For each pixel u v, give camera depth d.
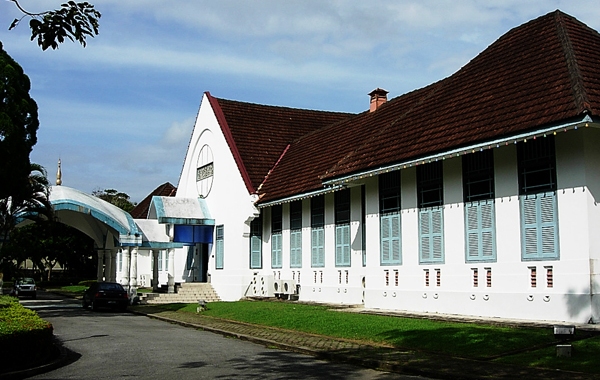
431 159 18.72
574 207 16.11
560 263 16.36
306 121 39.06
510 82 19.03
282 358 14.30
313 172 29.11
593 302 15.59
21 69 24.45
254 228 33.16
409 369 12.09
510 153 17.89
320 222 28.36
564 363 11.66
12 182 24.08
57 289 58.69
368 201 23.45
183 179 42.34
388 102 30.31
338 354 14.02
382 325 17.70
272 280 31.75
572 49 18.00
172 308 29.69
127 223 34.38
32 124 24.73
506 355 12.84
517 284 17.44
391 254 22.19
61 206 31.69
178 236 36.47
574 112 14.91
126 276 33.84
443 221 20.05
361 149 23.44
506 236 17.86
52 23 10.02
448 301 19.59
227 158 35.41
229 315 24.05
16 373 12.08
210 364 13.38
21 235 58.09
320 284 27.97
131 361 13.91
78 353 15.38
